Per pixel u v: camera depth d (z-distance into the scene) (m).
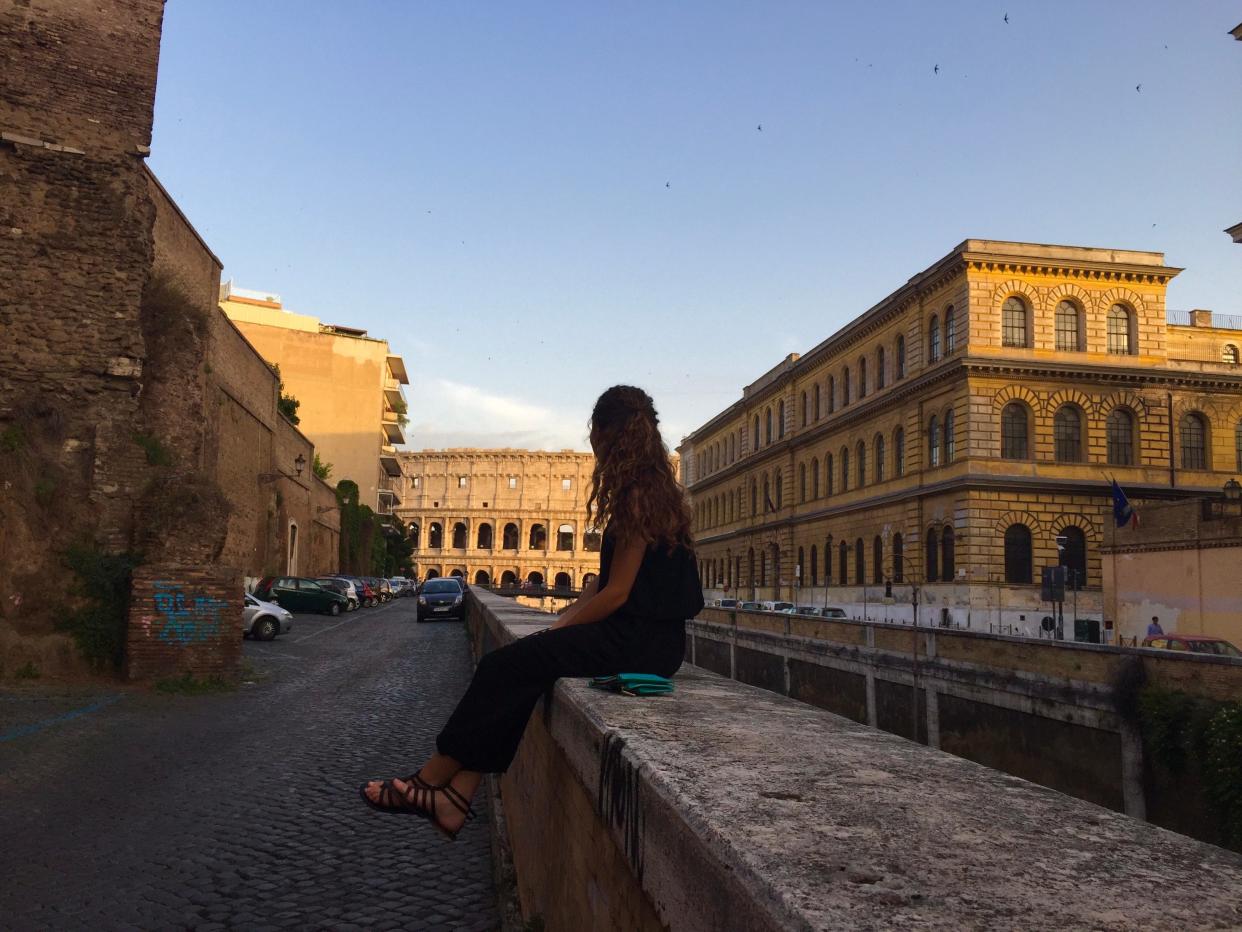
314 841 6.88
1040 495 43.72
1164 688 14.34
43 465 16.20
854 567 55.03
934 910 1.04
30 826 7.09
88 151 17.67
